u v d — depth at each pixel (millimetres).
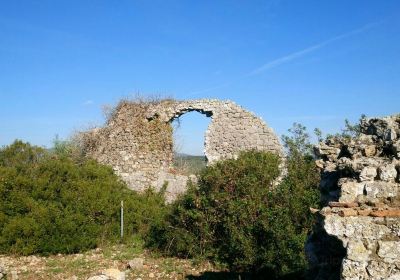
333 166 6562
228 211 11547
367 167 5074
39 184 14820
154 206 17156
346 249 4535
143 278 10547
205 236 12023
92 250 13781
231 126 20156
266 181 12094
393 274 4312
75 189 15234
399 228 4469
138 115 21781
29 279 10406
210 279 10258
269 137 19594
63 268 11438
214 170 12664
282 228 10156
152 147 21359
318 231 6172
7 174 14602
